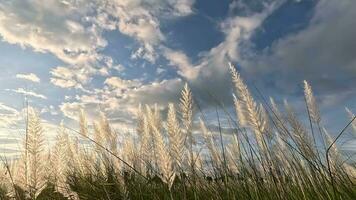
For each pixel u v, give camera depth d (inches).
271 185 153.1
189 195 159.3
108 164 199.0
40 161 119.7
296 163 157.0
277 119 163.3
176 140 108.1
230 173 171.5
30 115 119.0
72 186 189.6
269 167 154.8
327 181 141.2
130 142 206.4
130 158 199.2
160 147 107.7
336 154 167.3
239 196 157.6
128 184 180.1
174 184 156.2
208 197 161.8
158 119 175.9
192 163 153.7
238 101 158.6
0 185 145.4
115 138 201.0
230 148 177.2
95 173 212.2
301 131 156.8
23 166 118.6
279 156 161.0
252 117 153.0
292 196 145.7
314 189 143.6
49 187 167.2
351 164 169.5
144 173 191.3
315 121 171.6
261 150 156.4
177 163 109.0
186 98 129.6
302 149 152.9
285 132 161.2
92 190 193.2
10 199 138.6
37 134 118.9
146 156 192.7
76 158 216.2
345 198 136.6
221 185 166.4
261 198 149.6
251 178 162.4
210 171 178.7
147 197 175.3
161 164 106.9
